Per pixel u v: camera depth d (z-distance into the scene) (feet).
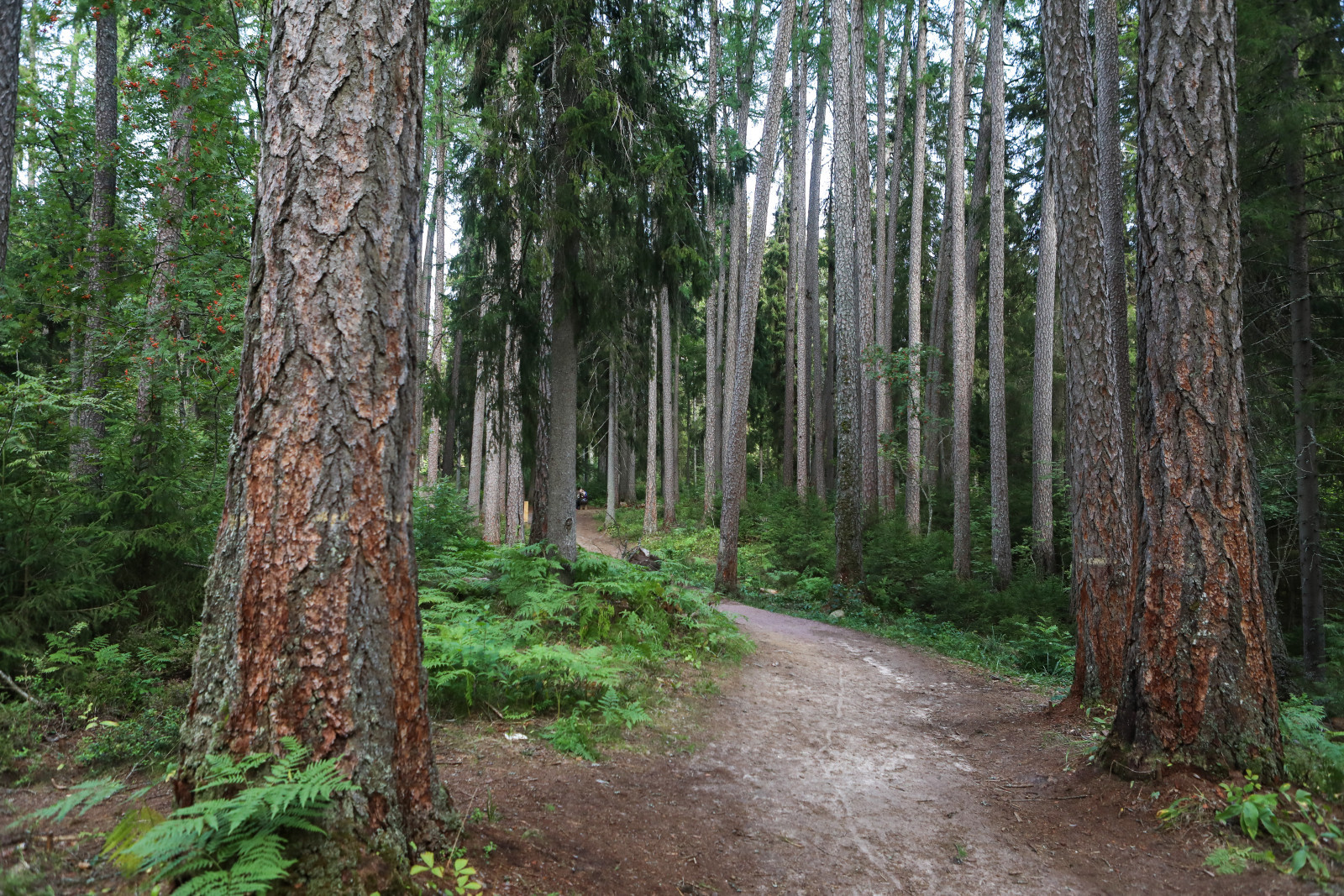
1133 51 46.42
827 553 60.80
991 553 68.08
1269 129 33.40
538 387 34.06
